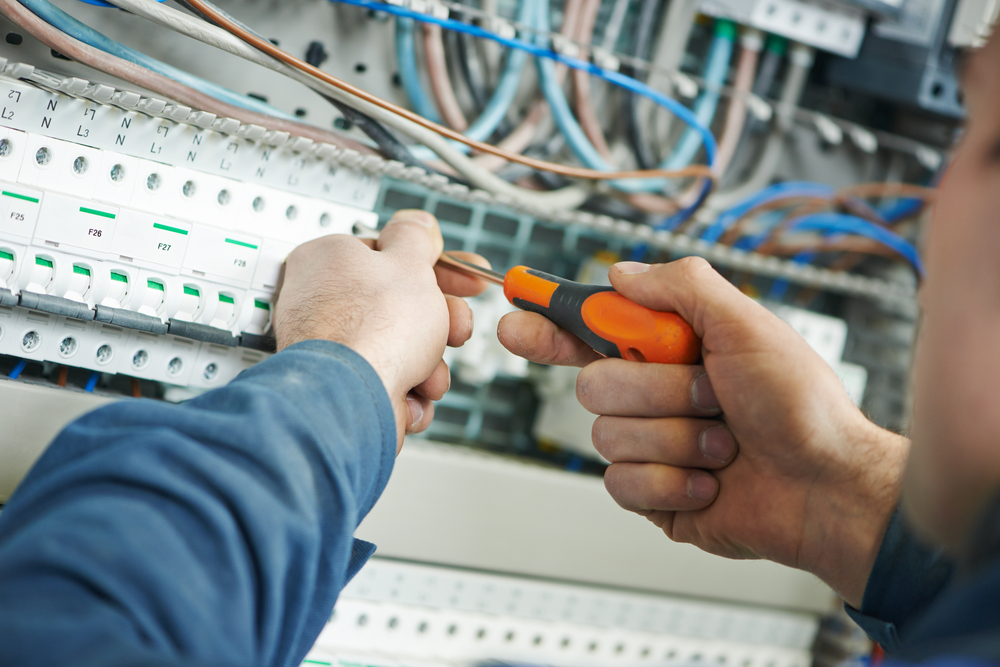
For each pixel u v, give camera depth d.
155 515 0.35
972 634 0.25
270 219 0.72
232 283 0.70
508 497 0.91
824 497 0.64
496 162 0.94
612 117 1.08
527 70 1.02
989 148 0.33
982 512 0.30
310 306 0.59
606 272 1.08
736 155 1.14
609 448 0.69
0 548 0.35
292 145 0.72
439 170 0.88
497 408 1.14
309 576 0.41
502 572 0.94
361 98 0.73
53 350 0.67
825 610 1.12
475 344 0.96
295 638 0.41
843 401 0.63
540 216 0.92
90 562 0.32
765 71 1.12
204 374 0.73
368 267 0.62
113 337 0.69
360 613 0.88
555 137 1.02
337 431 0.45
